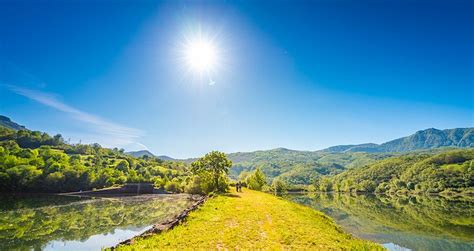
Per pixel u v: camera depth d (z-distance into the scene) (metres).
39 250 33.50
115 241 37.94
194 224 24.41
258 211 33.47
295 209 39.19
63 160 175.88
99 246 35.22
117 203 95.25
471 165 186.50
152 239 19.22
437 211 83.19
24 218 59.44
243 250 16.77
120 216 63.59
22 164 139.38
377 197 162.38
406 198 151.88
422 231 49.47
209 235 20.38
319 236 21.86
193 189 122.06
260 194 67.38
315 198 143.62
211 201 42.56
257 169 107.19
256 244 18.30
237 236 20.33
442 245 40.00
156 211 72.56
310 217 34.31
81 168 162.00
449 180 185.88
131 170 197.75
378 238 43.66
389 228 51.94
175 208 79.31
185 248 16.92
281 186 167.25
